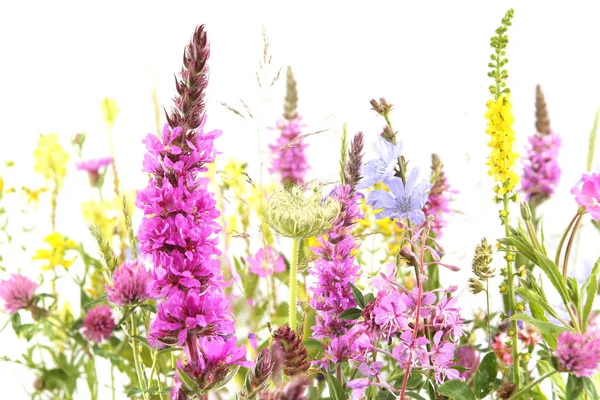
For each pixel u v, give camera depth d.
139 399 0.91
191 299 0.70
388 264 0.76
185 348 0.72
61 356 0.98
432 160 0.95
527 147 1.19
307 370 0.71
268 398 0.63
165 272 0.70
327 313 0.79
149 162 0.71
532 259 0.77
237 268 1.01
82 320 0.92
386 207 0.77
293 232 0.76
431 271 0.90
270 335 0.75
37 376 0.95
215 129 0.72
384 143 0.78
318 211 0.76
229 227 0.99
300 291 0.98
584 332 0.74
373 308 0.75
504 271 0.81
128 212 0.83
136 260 0.81
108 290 0.80
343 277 0.78
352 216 0.80
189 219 0.70
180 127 0.70
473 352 0.85
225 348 0.70
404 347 0.74
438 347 0.74
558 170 1.17
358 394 0.73
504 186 0.81
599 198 0.74
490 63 0.82
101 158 1.08
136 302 0.79
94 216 1.03
